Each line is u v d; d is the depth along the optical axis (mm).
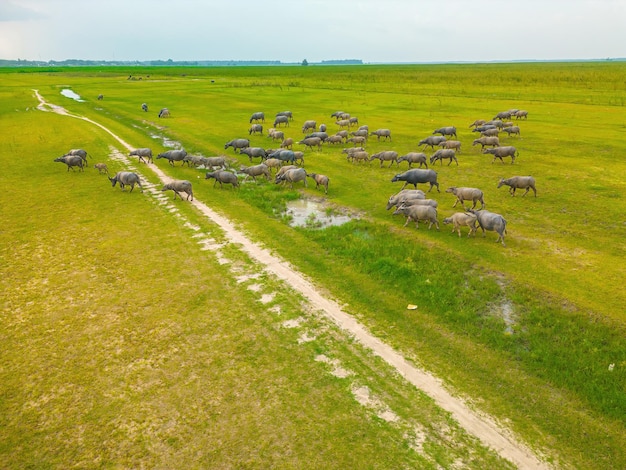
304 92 85125
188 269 17328
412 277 16781
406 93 80188
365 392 11203
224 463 9133
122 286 16094
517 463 9352
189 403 10734
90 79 126188
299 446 9547
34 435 9883
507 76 106000
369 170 31016
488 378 11883
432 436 9945
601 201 23562
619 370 11852
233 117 55000
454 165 31891
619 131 41500
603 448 9797
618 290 15148
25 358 12336
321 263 18109
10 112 58156
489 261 17422
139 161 34031
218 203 25031
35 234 20688
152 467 9078
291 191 26812
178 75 152125
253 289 15961
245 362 12180
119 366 12000
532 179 23938
